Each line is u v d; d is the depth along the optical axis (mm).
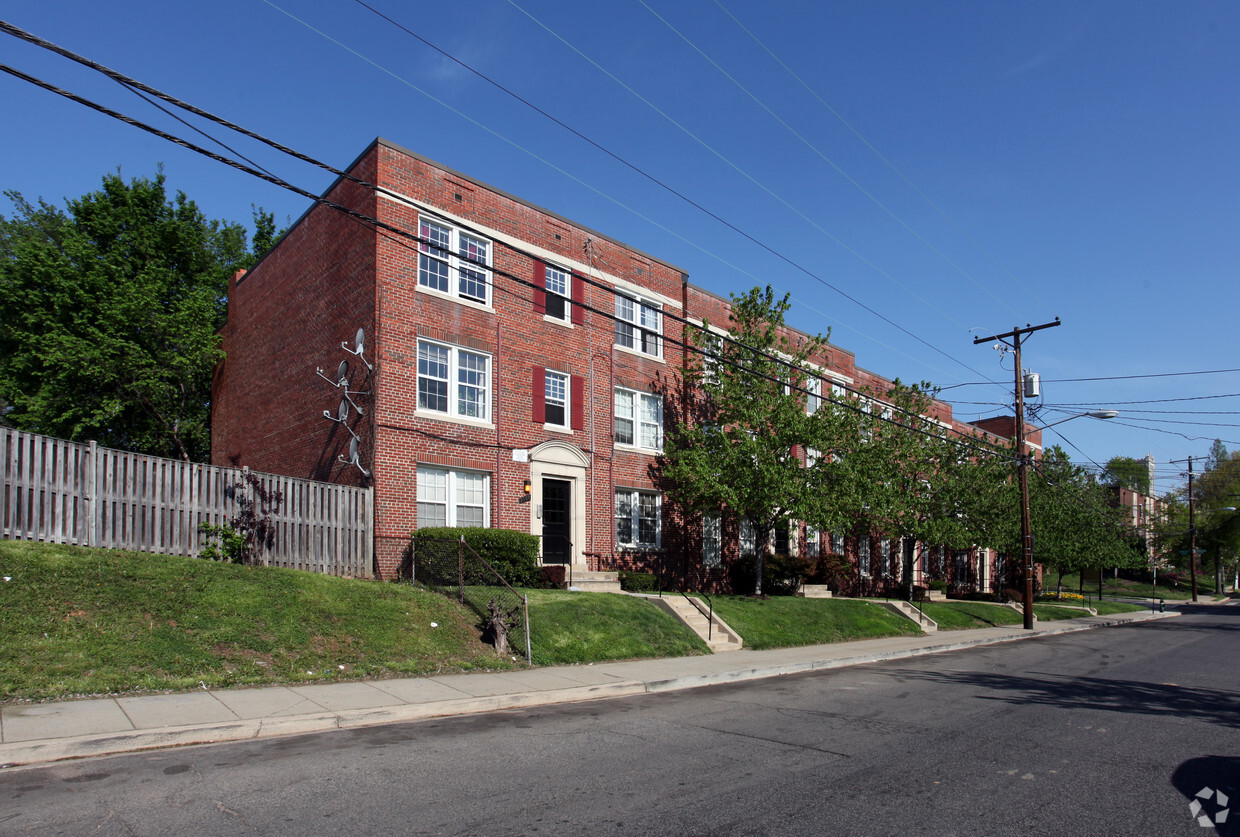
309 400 21188
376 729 9211
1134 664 18516
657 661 15297
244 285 26891
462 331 19844
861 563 34969
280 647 11719
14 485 12352
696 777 7383
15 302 28500
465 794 6676
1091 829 6242
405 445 18344
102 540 13289
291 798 6441
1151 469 100375
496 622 13852
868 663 17844
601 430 22922
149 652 10555
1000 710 11562
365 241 19031
